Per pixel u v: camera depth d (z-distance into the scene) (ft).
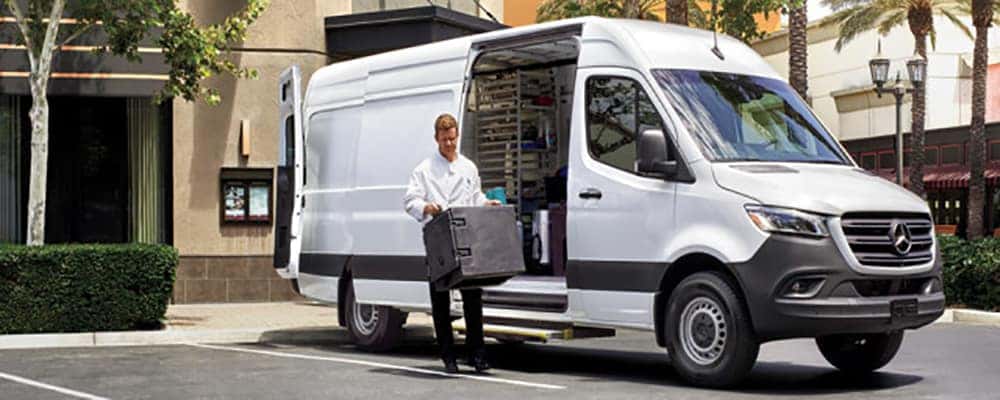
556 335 33.09
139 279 44.83
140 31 48.80
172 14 48.49
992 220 130.52
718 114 31.71
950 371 33.91
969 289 56.80
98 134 58.18
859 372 33.35
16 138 56.95
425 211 31.58
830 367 35.01
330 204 42.88
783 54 161.17
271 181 58.80
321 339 45.29
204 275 58.23
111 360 37.52
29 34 47.29
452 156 32.55
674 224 30.53
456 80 37.70
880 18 138.51
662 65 32.30
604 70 33.06
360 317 41.57
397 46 58.34
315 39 59.21
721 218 29.53
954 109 146.72
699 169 30.30
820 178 30.04
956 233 136.56
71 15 51.67
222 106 58.49
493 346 43.39
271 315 51.83
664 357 39.24
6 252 43.52
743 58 34.53
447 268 30.86
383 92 40.73
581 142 33.24
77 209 57.88
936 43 147.13
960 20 140.77
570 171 33.42
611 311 32.09
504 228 31.22
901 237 29.43
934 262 30.48
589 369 35.01
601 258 32.27
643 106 31.91
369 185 40.73
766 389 29.71
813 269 28.25
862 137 154.61
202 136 58.29
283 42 58.85
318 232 43.47
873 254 28.99
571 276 33.06
